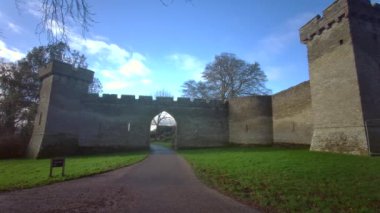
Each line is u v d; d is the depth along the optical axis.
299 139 22.66
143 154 22.05
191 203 6.45
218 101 31.12
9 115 31.27
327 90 18.45
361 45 16.97
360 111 15.79
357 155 14.95
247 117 28.70
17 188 8.38
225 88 40.34
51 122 24.89
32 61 32.41
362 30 17.31
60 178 10.09
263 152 19.55
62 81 26.39
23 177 10.99
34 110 31.39
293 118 23.67
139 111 28.94
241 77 40.44
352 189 7.32
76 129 26.64
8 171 13.76
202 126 30.08
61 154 24.80
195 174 10.98
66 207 6.12
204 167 12.59
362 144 15.30
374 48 17.42
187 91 42.84
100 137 27.39
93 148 26.94
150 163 15.30
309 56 20.53
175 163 15.25
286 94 24.94
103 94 28.36
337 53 17.81
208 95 41.31
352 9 17.00
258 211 5.79
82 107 27.61
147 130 28.73
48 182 9.36
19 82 31.75
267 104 27.55
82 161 17.48
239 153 19.64
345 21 17.30
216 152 22.02
